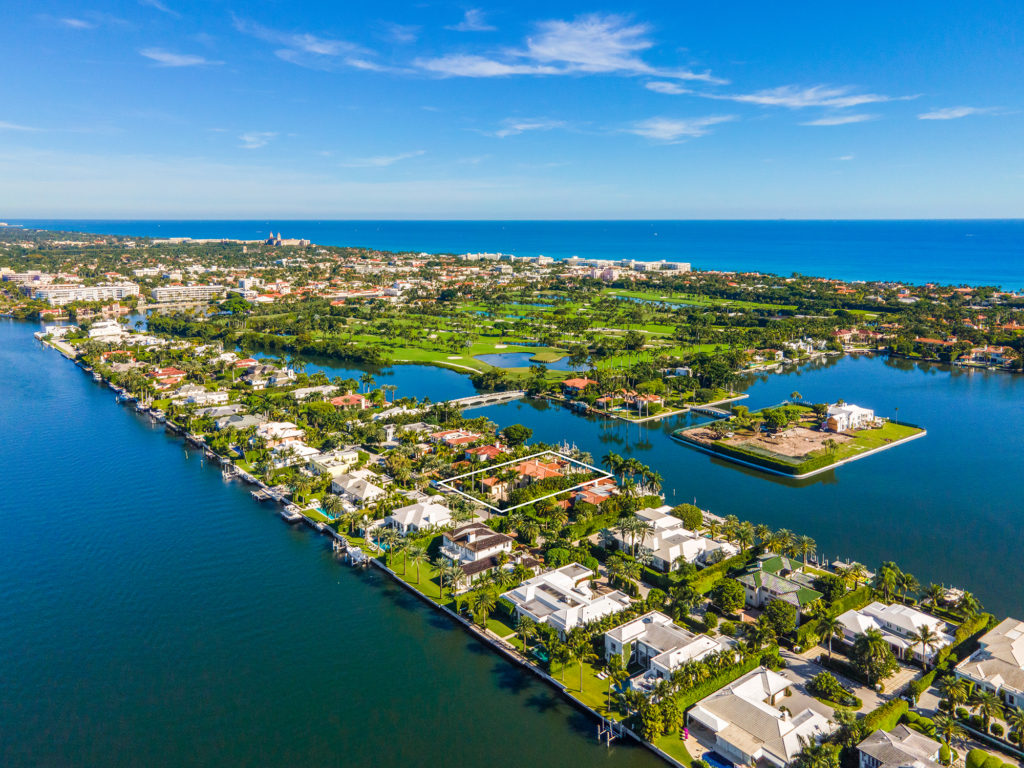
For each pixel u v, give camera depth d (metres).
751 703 139.88
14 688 159.75
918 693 149.50
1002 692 147.12
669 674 153.25
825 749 128.75
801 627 171.62
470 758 138.62
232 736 145.25
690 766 133.62
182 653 173.38
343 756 139.38
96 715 151.38
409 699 156.38
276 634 181.00
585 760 137.75
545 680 162.38
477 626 182.12
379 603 196.38
